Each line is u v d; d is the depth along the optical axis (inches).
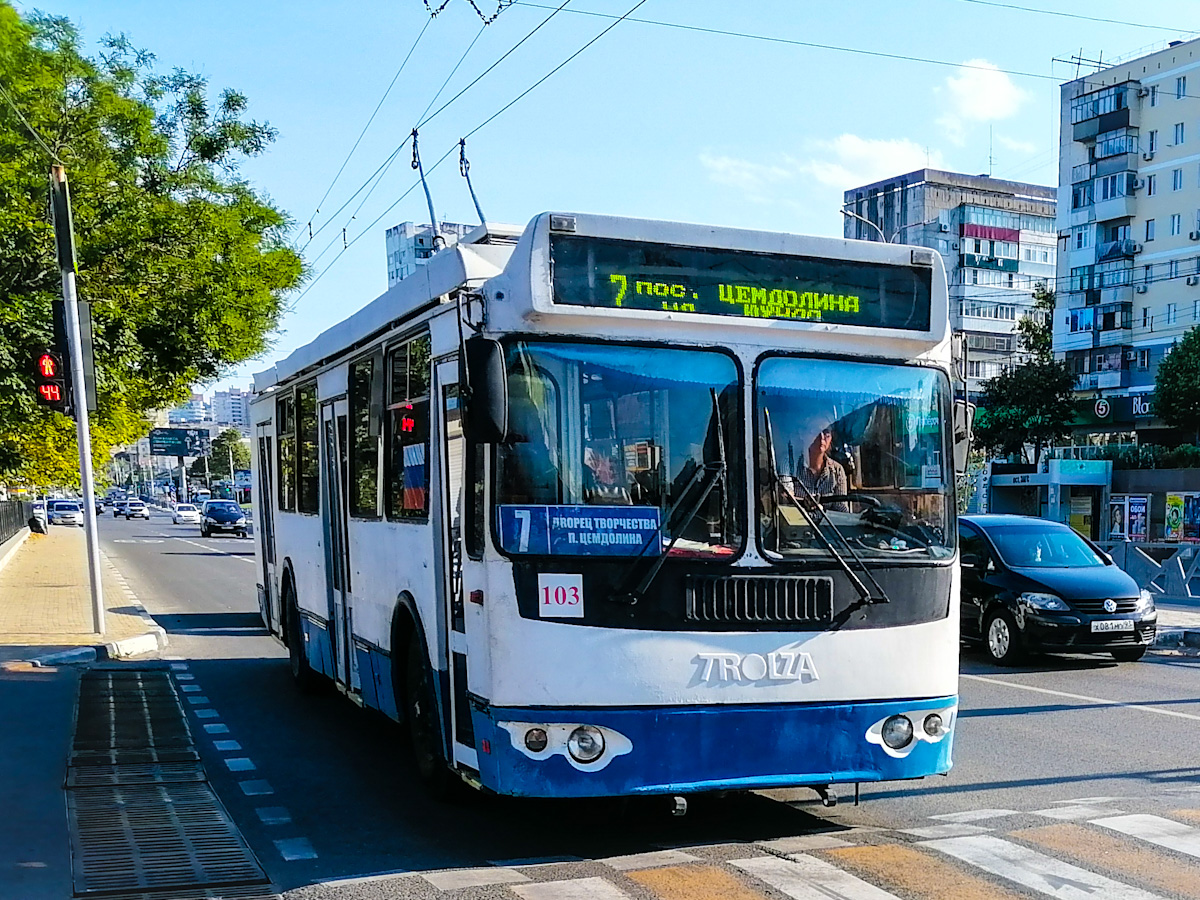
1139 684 470.6
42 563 1269.7
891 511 237.0
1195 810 264.5
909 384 242.5
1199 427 2079.2
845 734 226.4
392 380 297.3
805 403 232.1
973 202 3363.7
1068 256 2657.5
